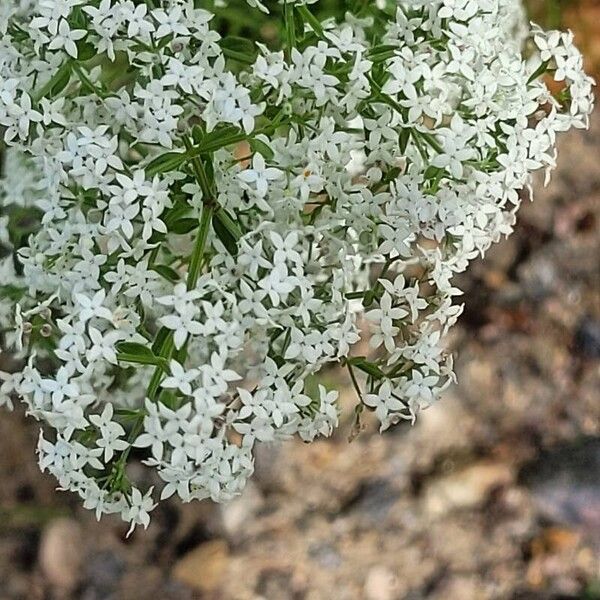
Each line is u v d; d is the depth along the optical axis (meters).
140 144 0.08
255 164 0.07
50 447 0.07
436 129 0.07
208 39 0.07
